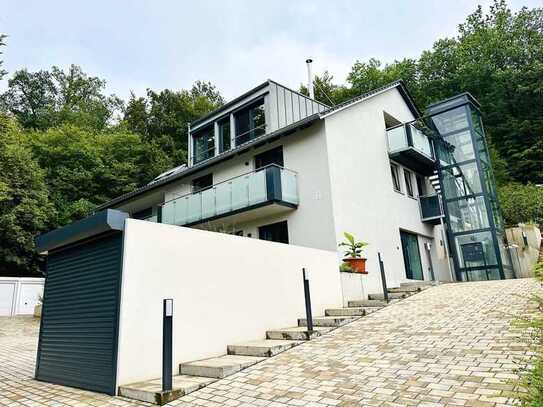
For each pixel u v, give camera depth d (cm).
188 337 567
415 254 1499
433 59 3097
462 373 411
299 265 838
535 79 2738
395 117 1634
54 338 611
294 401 387
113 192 2745
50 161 2639
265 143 1349
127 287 509
